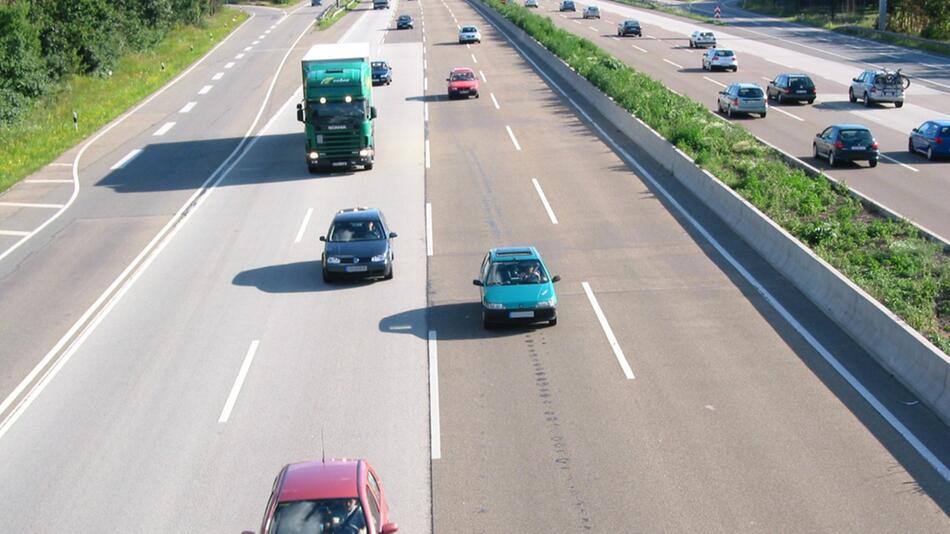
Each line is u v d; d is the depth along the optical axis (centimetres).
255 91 6431
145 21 8394
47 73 6169
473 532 1406
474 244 2967
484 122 4994
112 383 2048
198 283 2720
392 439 1723
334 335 2267
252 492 1568
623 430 1712
